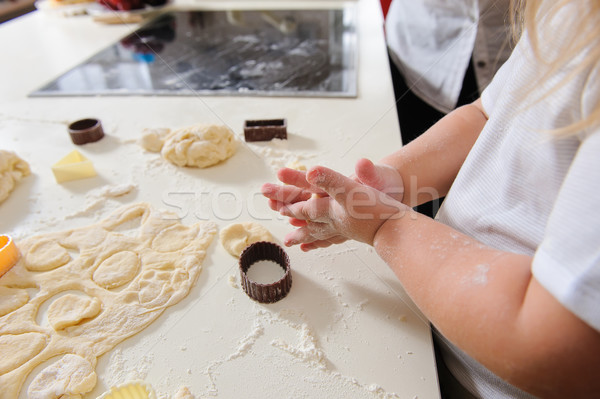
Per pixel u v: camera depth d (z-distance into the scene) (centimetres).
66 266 66
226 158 93
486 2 123
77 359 53
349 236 58
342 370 52
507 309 39
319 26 159
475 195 56
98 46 149
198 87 121
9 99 118
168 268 66
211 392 50
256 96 115
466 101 137
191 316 59
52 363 53
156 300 60
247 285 60
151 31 159
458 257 46
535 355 37
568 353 35
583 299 33
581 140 40
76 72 131
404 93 144
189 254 68
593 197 33
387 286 63
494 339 39
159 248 69
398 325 57
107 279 64
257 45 145
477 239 55
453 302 43
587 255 32
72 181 88
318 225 61
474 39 121
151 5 178
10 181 85
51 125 107
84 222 77
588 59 38
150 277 64
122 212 77
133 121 107
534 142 46
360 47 142
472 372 57
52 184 87
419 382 50
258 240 70
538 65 46
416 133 142
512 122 51
